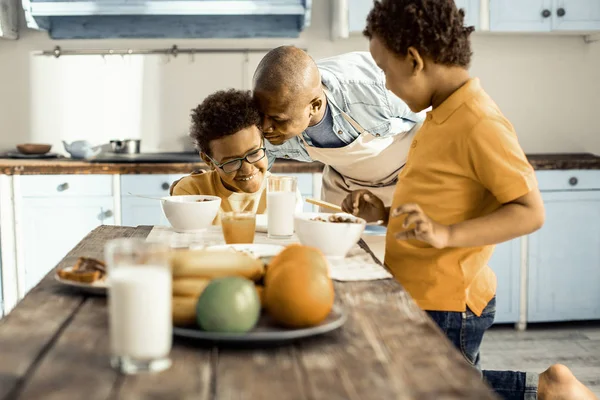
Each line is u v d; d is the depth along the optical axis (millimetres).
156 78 3830
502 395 1767
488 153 1345
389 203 2568
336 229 1378
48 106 3814
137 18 3754
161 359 876
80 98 3820
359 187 2566
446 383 827
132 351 849
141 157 3523
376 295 1187
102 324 1024
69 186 3318
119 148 3654
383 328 1023
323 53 3844
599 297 3494
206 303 939
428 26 1373
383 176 2490
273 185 1645
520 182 1316
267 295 993
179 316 975
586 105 3959
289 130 1879
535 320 3502
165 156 3594
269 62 1831
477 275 1489
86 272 1206
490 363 3072
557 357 3154
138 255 856
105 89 3822
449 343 963
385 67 1458
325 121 2186
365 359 903
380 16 1419
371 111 2207
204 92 3848
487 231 1299
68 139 3836
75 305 1118
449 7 1384
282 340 946
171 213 1658
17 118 3811
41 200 3320
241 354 918
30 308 1099
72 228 3344
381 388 812
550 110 3949
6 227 3316
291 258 1029
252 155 1780
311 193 3338
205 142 1781
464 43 1415
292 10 3492
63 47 3791
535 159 3479
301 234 1417
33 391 792
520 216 1306
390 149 2385
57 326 1016
